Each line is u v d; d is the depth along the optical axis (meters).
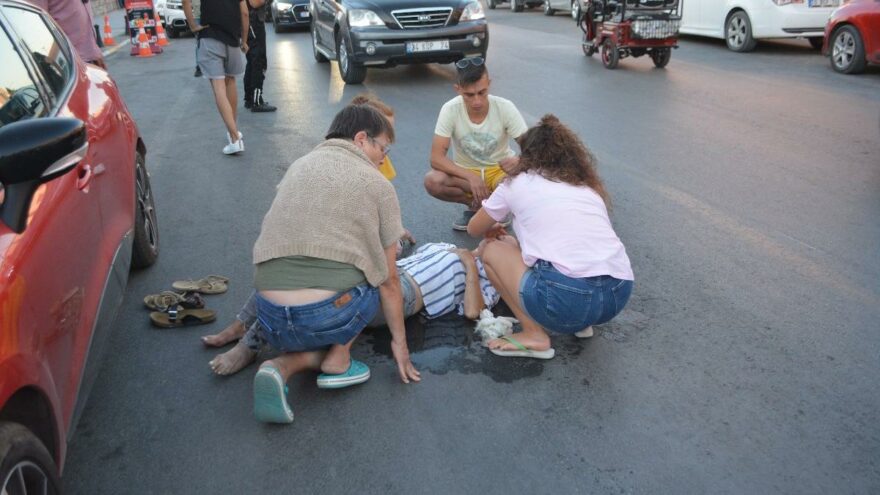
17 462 1.94
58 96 3.31
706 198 5.68
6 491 1.89
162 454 2.95
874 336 3.69
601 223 3.41
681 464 2.84
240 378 3.47
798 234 4.96
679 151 6.95
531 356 3.57
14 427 1.99
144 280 4.52
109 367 3.56
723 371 3.43
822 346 3.61
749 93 9.45
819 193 5.74
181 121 9.00
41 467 2.08
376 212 3.12
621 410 3.17
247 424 3.13
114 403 3.28
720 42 14.34
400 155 7.08
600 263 3.32
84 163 3.05
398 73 11.96
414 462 2.88
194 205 5.88
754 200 5.62
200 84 11.82
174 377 3.48
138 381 3.44
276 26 18.94
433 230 5.19
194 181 6.52
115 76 13.03
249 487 2.76
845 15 10.48
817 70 11.00
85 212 2.93
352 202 3.06
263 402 3.04
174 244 5.07
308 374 3.48
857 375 3.37
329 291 3.04
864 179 6.04
